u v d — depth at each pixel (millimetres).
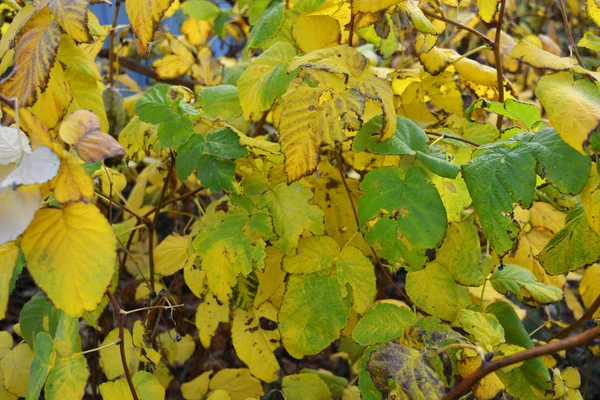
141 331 799
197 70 1011
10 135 617
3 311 659
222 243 764
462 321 732
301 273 767
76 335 738
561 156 677
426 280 774
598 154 674
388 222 717
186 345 940
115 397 742
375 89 715
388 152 714
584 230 731
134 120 840
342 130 702
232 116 824
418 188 715
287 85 759
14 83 698
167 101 777
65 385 708
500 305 784
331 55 728
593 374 1006
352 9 750
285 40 851
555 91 673
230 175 754
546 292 756
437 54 834
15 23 763
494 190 687
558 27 1345
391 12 770
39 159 602
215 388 862
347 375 1071
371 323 747
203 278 829
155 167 995
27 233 635
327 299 764
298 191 771
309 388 846
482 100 748
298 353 763
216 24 1192
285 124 707
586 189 679
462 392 666
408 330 723
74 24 703
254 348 824
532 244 831
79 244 638
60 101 727
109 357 802
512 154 694
